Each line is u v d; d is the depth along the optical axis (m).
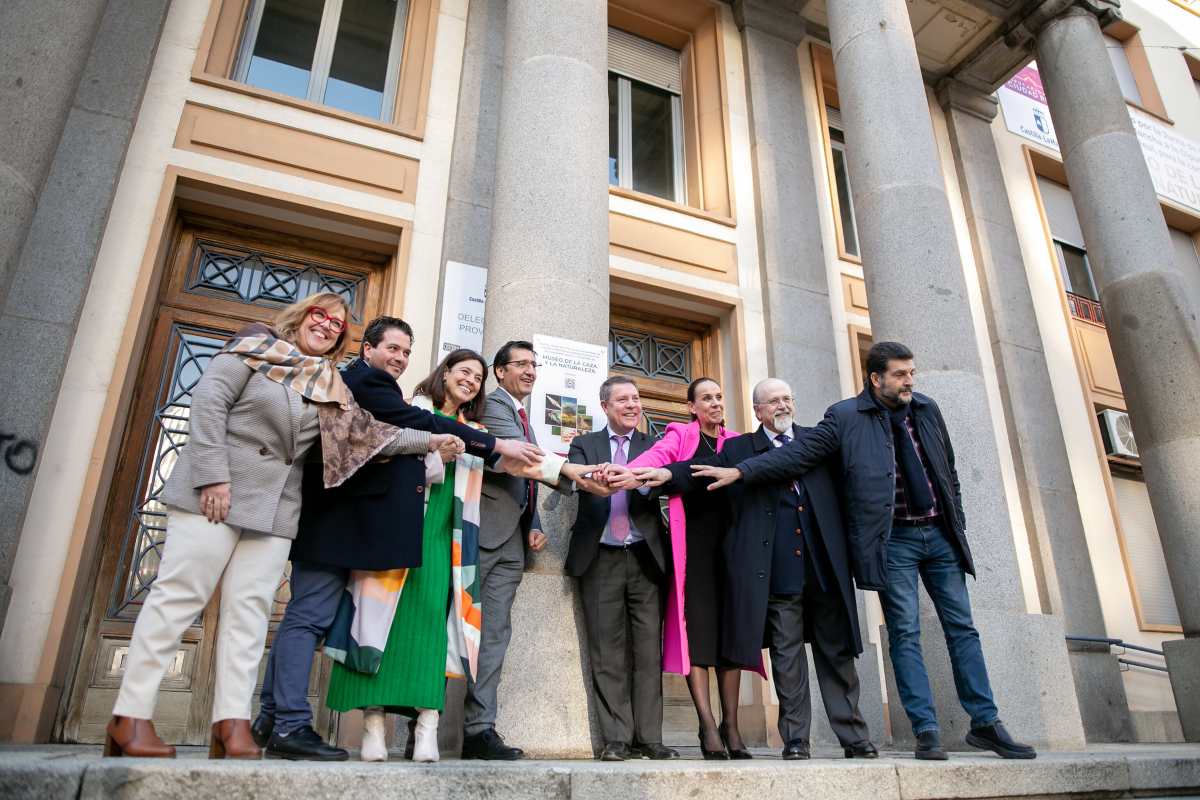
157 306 5.84
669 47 9.48
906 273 5.45
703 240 7.98
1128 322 7.67
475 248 6.65
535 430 4.10
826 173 8.91
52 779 1.89
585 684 3.62
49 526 4.86
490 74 7.46
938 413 4.05
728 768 2.57
